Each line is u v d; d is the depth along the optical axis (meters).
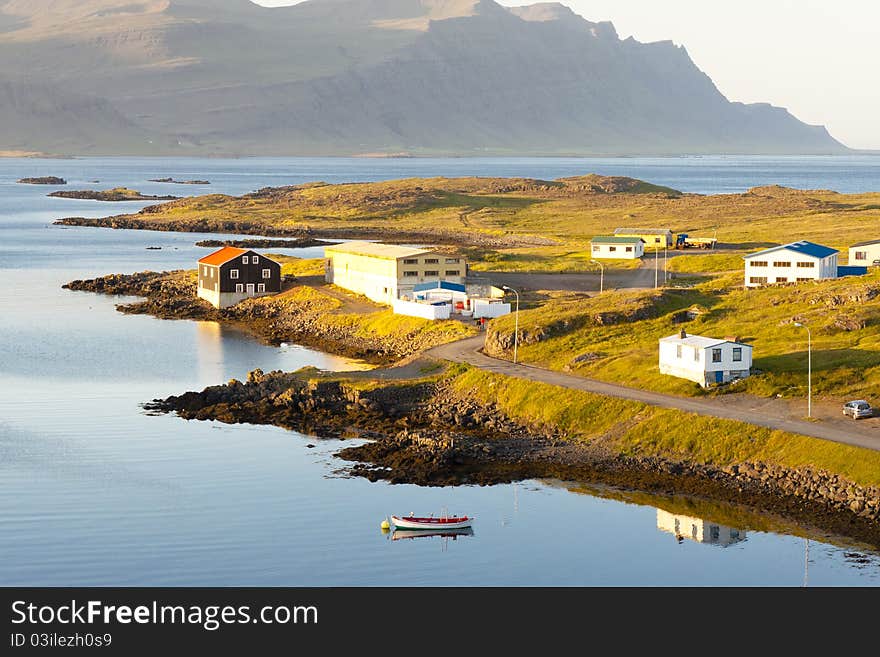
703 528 95.38
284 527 96.06
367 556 90.75
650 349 141.50
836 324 143.50
